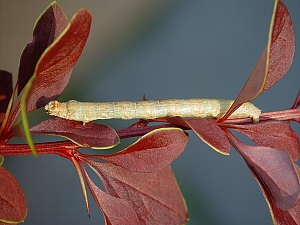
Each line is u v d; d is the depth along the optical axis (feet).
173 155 0.21
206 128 0.21
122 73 0.72
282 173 0.21
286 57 0.22
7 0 0.64
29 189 0.61
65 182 0.63
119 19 0.74
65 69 0.20
